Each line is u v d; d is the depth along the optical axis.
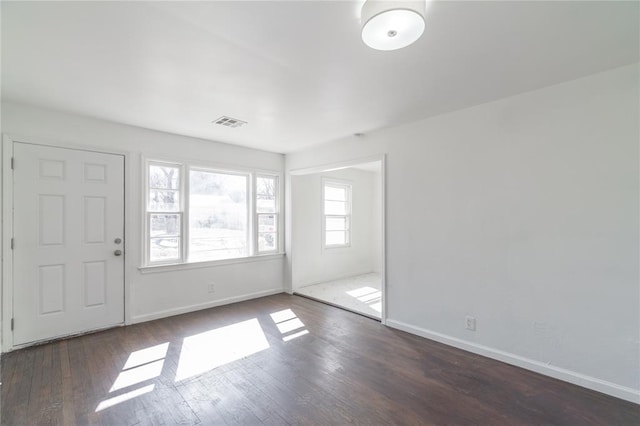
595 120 2.30
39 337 3.01
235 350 2.93
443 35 1.80
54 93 2.64
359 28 1.73
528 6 1.54
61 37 1.81
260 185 4.95
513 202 2.69
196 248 4.20
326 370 2.56
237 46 1.91
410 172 3.43
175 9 1.56
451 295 3.08
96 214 3.34
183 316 3.89
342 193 6.52
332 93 2.64
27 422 1.90
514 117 2.69
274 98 2.76
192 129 3.72
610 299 2.24
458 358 2.79
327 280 6.05
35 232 2.99
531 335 2.58
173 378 2.42
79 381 2.37
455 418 1.96
